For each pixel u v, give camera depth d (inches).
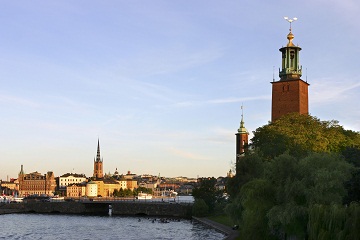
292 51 6018.7
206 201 7032.5
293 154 3779.5
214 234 4611.2
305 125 4749.0
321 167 2581.2
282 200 2635.3
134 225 5954.7
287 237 2527.1
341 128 4992.6
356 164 3189.0
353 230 1830.7
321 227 2036.2
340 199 2385.6
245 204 2802.7
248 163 3909.9
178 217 7436.0
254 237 2677.2
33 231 5255.9
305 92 6077.8
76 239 4547.2
